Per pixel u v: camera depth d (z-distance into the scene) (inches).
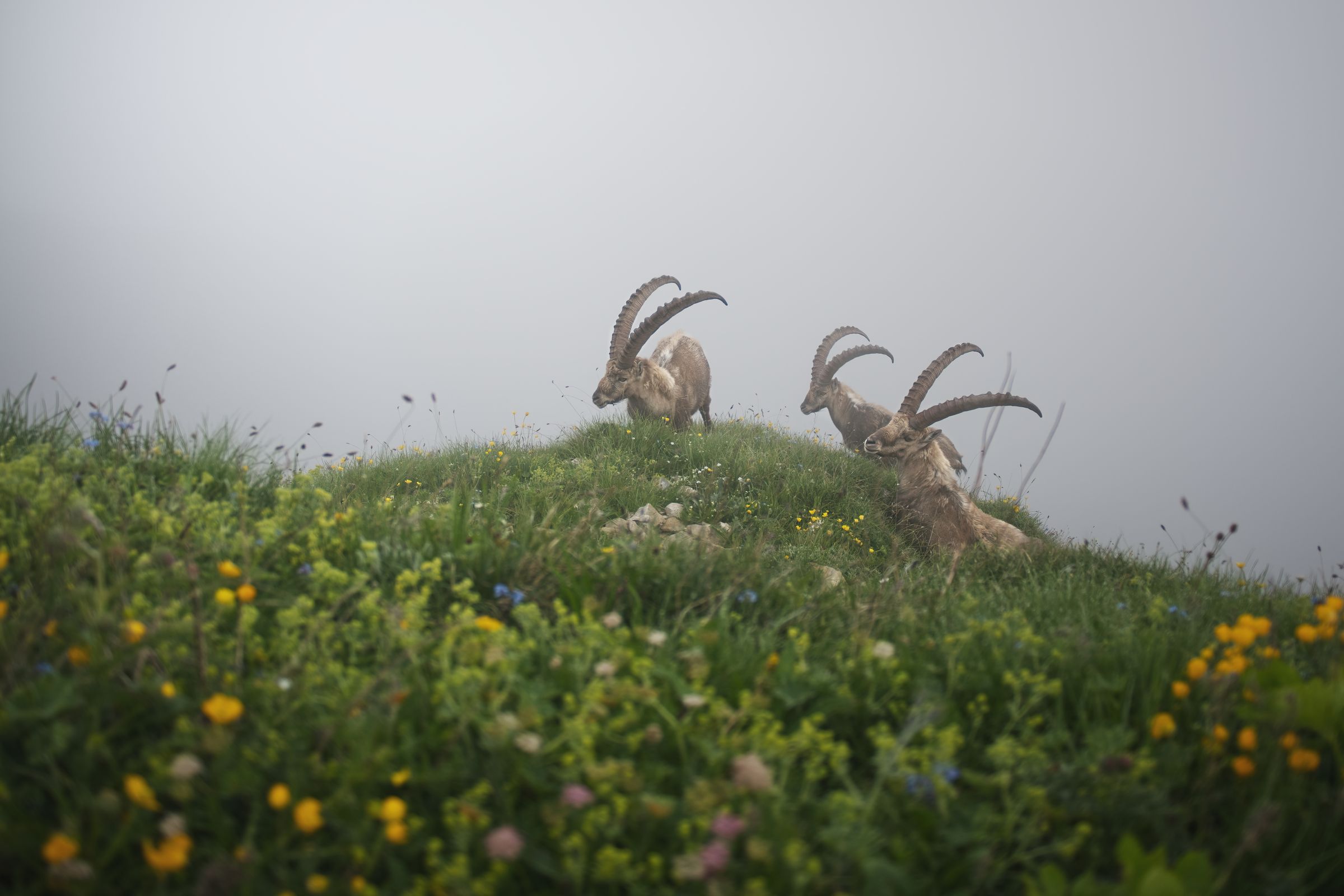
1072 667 101.1
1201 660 94.7
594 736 75.9
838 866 62.5
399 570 114.8
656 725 78.4
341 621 97.7
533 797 70.6
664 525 219.8
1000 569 235.8
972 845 69.9
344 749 71.0
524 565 120.0
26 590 88.4
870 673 93.7
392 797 69.3
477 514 157.3
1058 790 76.1
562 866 63.1
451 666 86.0
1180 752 83.0
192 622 80.0
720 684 90.9
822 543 269.1
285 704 73.6
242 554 105.0
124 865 60.8
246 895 55.7
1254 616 147.0
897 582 168.7
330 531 119.0
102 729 71.6
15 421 157.9
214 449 161.2
